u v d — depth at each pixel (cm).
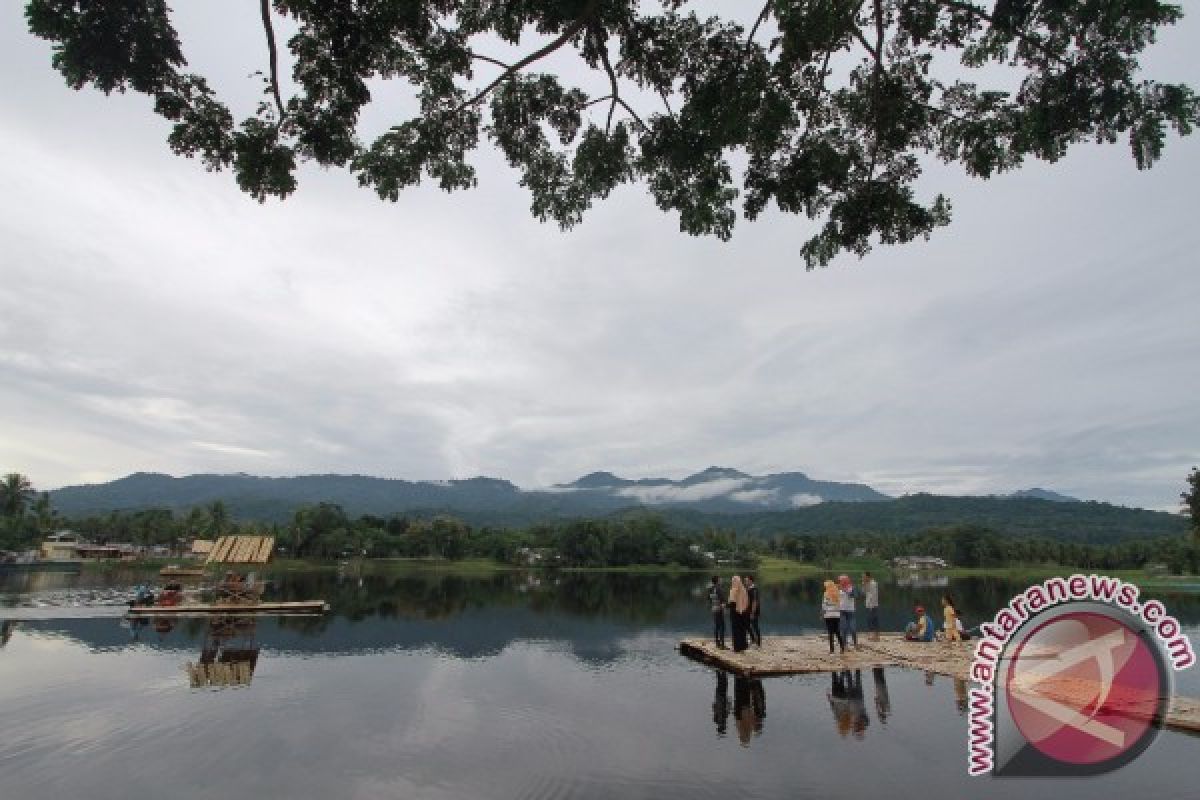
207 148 954
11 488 10281
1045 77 973
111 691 1498
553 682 1634
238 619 3002
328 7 872
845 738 1084
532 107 1183
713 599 2033
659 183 1227
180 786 896
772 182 1084
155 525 11750
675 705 1360
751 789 866
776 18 821
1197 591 5881
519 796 858
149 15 833
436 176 1193
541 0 905
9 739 1115
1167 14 834
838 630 1891
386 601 4259
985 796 823
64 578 6431
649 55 991
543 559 12950
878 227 1084
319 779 924
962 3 936
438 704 1392
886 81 1025
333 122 974
